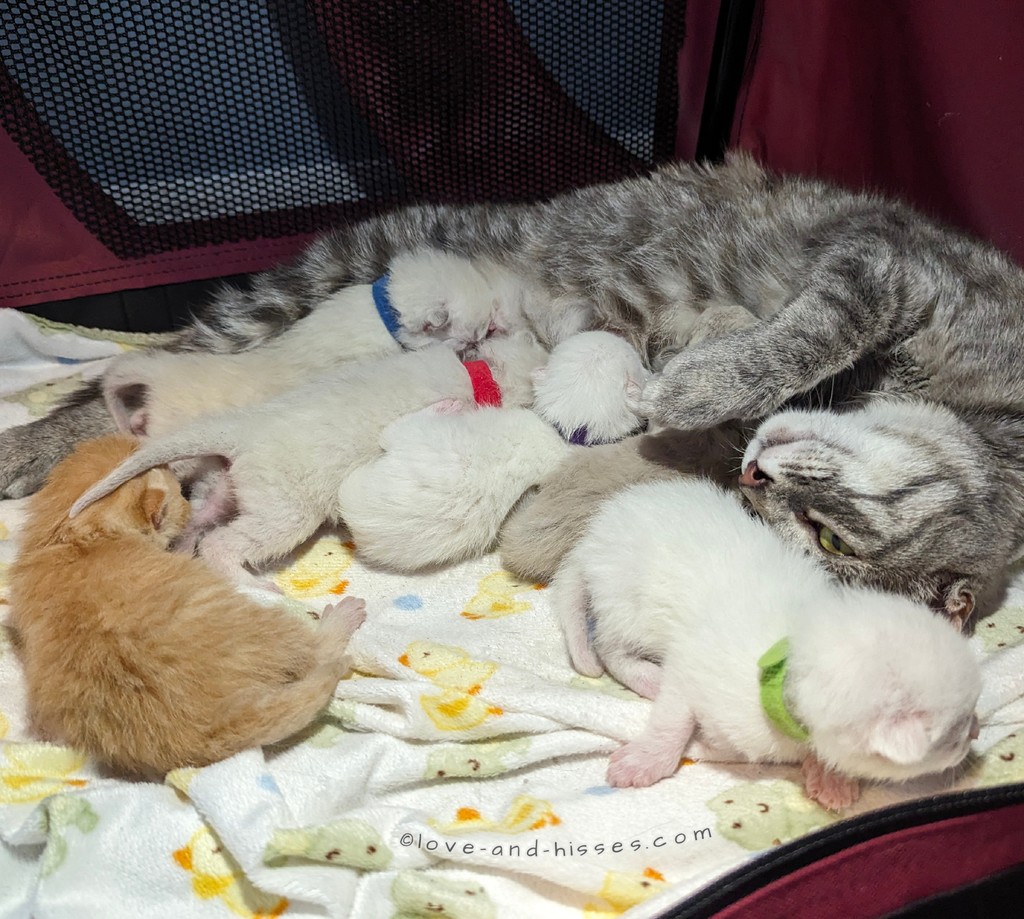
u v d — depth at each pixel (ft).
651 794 1.27
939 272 1.54
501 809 1.27
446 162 1.94
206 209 1.89
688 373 1.49
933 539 1.35
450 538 1.54
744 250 1.72
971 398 1.52
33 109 1.73
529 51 1.85
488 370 1.72
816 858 1.14
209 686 1.27
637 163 2.02
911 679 1.17
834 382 1.58
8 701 1.37
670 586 1.34
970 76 1.66
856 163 1.89
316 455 1.52
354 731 1.34
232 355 1.77
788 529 1.41
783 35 1.85
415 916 1.18
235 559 1.50
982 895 1.21
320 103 1.84
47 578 1.35
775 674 1.22
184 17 1.70
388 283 1.78
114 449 1.52
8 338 1.88
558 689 1.36
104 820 1.21
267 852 1.17
